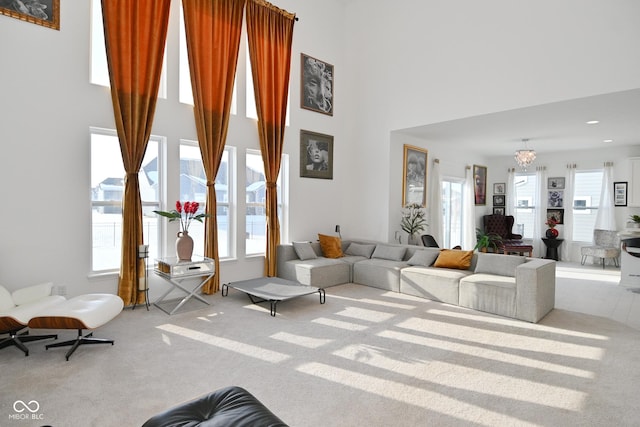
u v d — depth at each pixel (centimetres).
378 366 292
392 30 654
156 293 475
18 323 291
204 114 504
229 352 316
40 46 382
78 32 406
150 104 449
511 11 509
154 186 483
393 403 238
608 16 430
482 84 539
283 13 600
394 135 674
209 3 504
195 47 489
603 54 434
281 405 234
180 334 357
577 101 467
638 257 574
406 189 706
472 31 549
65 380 262
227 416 163
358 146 711
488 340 350
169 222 487
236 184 560
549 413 228
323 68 689
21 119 372
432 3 596
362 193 706
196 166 522
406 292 525
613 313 441
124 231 431
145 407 229
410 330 376
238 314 425
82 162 412
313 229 679
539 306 409
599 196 834
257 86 566
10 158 367
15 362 290
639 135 681
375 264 569
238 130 561
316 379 269
